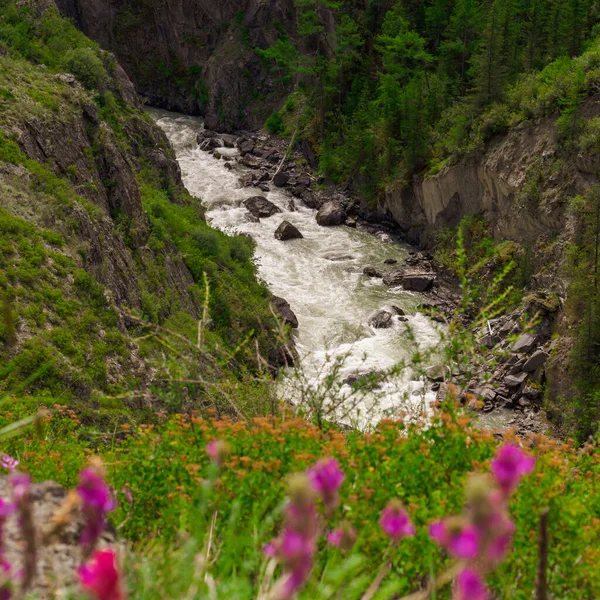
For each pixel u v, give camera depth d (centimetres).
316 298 4925
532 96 5294
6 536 446
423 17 8169
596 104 4731
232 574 484
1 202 2588
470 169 5472
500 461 364
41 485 523
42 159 3094
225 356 1101
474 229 5400
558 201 4681
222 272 4247
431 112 6688
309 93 8294
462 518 327
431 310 980
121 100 5041
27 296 2269
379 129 6781
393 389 3372
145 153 4984
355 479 648
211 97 9156
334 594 456
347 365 3934
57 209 2783
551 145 4875
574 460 903
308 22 8150
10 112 3092
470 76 7038
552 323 4156
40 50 4444
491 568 378
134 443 838
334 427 927
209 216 6147
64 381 2050
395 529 422
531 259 4775
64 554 448
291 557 315
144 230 3672
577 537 586
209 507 604
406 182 6034
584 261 4000
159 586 427
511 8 6275
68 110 3475
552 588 542
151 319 3031
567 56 5688
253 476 612
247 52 9075
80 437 1451
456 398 817
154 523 626
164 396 862
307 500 314
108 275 2862
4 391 1764
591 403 3538
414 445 720
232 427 762
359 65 8200
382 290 5078
